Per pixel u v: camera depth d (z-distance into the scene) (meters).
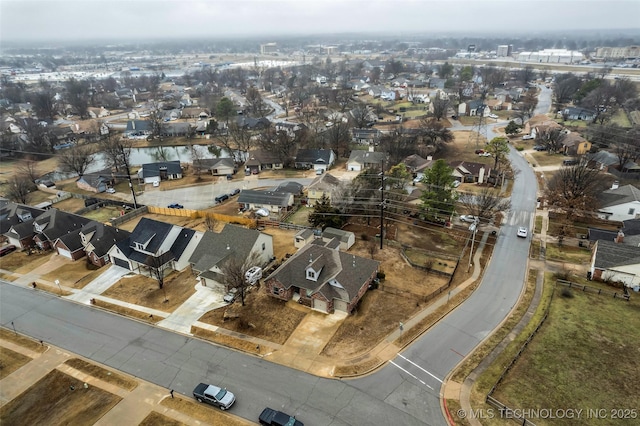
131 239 55.88
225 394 33.50
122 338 42.38
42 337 43.28
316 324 42.44
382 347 38.91
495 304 45.44
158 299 48.47
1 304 49.44
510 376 34.97
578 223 65.50
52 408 34.28
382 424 31.17
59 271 56.72
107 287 51.94
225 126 146.25
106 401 34.59
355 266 47.09
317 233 61.81
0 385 37.03
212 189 90.81
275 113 179.25
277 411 31.73
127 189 92.69
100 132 142.62
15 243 64.62
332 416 32.03
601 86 158.62
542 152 106.19
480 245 58.97
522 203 74.00
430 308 44.50
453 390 33.91
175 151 130.38
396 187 73.94
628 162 85.94
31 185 95.56
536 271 52.06
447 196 64.62
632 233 56.00
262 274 51.78
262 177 97.88
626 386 33.72
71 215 66.50
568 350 37.88
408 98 187.62
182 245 54.94
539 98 181.38
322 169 100.50
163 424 32.09
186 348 40.38
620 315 42.91
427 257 55.72
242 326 42.50
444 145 108.81
